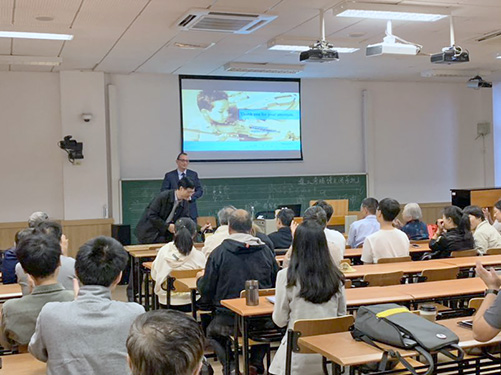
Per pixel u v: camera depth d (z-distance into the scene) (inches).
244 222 159.3
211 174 397.7
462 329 110.0
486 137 469.4
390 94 445.1
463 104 466.6
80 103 357.1
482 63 370.0
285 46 288.4
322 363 117.7
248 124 403.9
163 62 338.3
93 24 244.1
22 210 353.7
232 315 154.1
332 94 428.5
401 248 202.5
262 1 217.9
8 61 308.5
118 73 372.5
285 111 413.7
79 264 87.3
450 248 214.1
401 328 97.3
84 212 358.9
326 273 118.6
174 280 184.5
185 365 42.4
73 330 81.7
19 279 135.7
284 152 414.0
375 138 440.8
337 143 430.0
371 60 347.3
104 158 362.0
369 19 248.7
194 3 217.5
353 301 134.9
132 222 372.5
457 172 465.1
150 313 45.7
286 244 211.9
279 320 123.0
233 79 398.9
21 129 352.5
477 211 238.4
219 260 155.3
